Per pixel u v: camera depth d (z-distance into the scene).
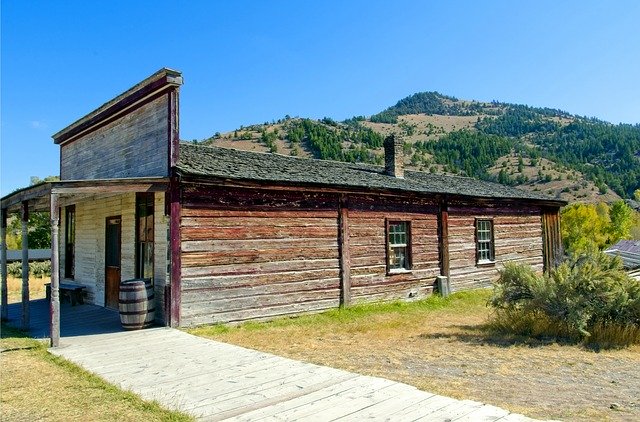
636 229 53.22
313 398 5.23
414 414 4.67
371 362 7.41
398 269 15.06
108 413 4.84
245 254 11.20
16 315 12.29
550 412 5.06
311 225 12.63
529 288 10.08
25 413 4.87
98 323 10.70
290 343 8.95
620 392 5.93
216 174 10.34
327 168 15.52
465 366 7.18
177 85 10.55
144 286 9.98
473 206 17.66
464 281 16.98
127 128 12.53
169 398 5.29
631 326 9.03
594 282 9.36
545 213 20.84
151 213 11.12
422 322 11.45
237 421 4.55
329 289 12.93
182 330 9.75
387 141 18.11
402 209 15.15
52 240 8.34
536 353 8.11
